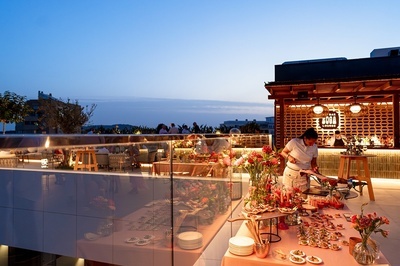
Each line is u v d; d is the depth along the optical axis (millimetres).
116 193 3785
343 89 8336
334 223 2723
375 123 10031
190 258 2928
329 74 10312
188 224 3090
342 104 10367
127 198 3674
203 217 3230
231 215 3770
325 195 3404
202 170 3330
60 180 4363
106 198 3867
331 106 10438
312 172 3723
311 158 4020
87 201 4184
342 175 6582
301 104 10617
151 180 3357
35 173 4695
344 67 10227
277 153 3174
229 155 3787
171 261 3057
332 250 2129
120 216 3754
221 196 3590
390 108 9891
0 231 5211
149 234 3408
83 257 4508
